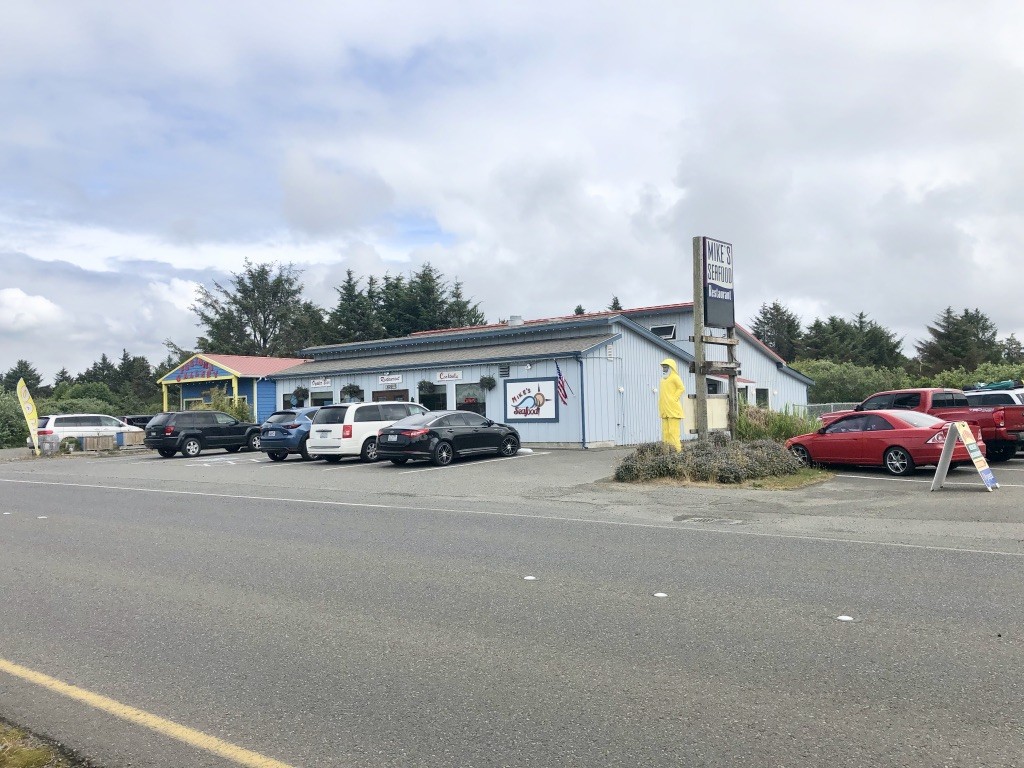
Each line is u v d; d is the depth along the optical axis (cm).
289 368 3716
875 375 5356
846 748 400
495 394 2794
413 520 1180
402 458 2098
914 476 1634
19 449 3819
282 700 484
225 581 798
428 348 3541
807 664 519
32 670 551
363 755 408
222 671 538
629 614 644
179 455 2981
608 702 465
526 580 771
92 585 795
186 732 443
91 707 483
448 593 727
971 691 469
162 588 775
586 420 2612
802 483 1546
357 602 704
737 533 1020
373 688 498
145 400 7781
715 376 3516
